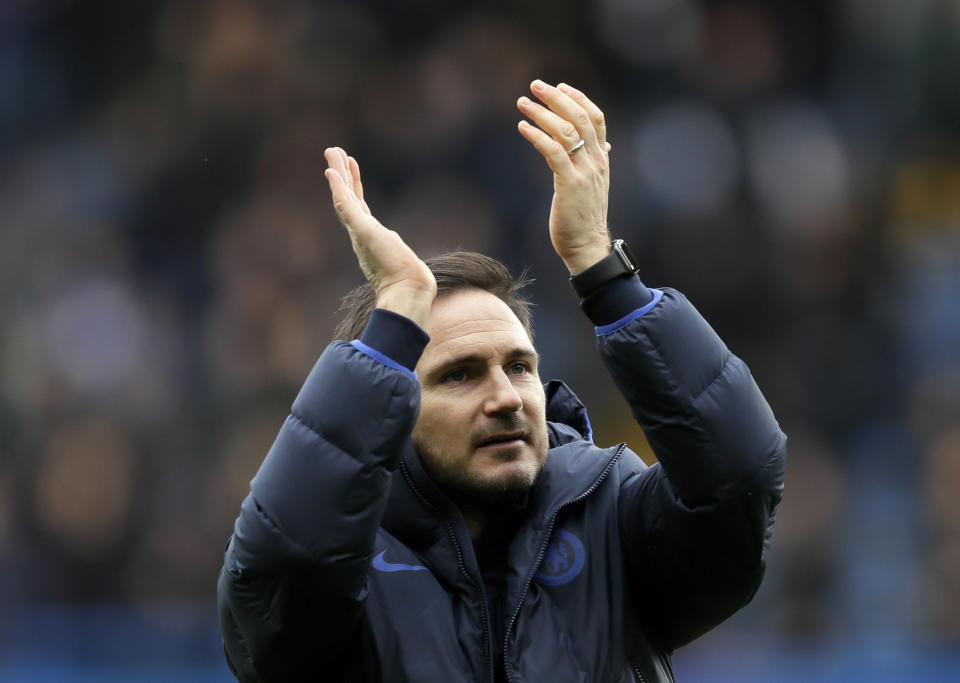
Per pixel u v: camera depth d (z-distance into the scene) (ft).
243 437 96.63
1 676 73.92
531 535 25.77
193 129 115.96
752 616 84.12
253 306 103.55
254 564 23.82
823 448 96.17
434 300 26.16
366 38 118.01
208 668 72.54
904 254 107.24
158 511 93.91
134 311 106.42
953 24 116.98
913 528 90.99
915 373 100.01
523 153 107.96
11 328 106.63
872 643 74.79
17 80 123.03
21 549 92.99
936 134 115.03
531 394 25.90
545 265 100.83
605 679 24.91
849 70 117.80
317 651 24.57
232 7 119.65
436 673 24.48
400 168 111.45
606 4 118.62
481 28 116.88
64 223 114.83
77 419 99.66
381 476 23.84
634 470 27.66
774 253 104.32
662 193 107.04
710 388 24.62
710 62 116.26
